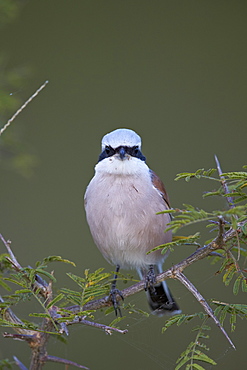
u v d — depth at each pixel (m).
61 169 14.49
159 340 9.26
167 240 8.30
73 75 15.37
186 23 16.39
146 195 8.00
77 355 9.90
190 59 16.06
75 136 14.80
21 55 14.97
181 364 5.20
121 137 8.36
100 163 8.34
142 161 8.49
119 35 15.94
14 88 9.03
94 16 16.00
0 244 12.88
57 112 14.95
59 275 11.71
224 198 5.55
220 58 16.06
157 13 16.45
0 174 13.81
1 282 5.31
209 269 10.84
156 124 15.31
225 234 5.46
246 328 9.35
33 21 15.38
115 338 10.01
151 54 16.14
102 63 15.77
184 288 9.27
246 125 15.34
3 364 4.93
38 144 14.59
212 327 9.04
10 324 5.05
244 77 15.87
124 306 6.24
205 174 5.48
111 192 8.00
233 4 16.53
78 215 13.81
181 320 5.46
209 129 15.24
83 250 13.22
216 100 15.64
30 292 5.23
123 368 9.82
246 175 5.18
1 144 8.60
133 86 15.62
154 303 8.53
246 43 16.14
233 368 9.22
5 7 9.04
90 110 15.35
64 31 15.66
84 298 5.41
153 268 8.34
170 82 15.77
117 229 8.00
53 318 5.05
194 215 4.82
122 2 16.28
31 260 12.91
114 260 8.55
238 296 10.52
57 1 15.73
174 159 14.91
